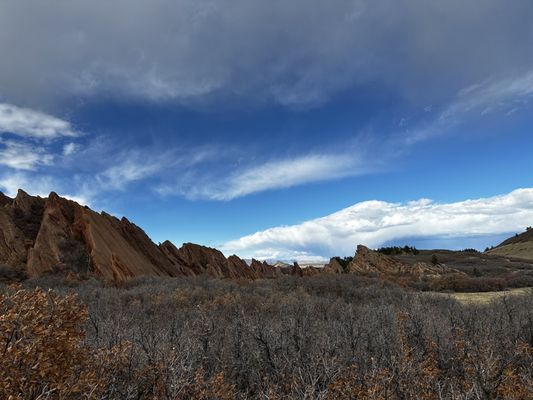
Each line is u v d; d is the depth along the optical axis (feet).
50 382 9.86
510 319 29.53
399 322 26.25
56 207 94.94
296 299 48.42
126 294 53.31
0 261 80.64
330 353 20.61
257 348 21.67
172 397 13.28
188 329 24.59
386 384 14.73
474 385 13.96
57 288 53.88
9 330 9.68
